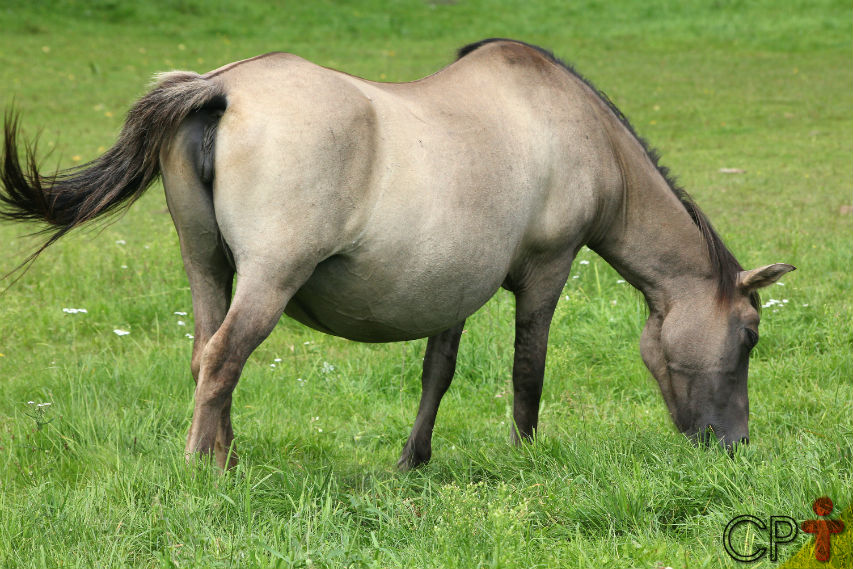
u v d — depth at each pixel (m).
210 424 7.26
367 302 7.96
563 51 46.31
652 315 10.05
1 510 7.30
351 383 12.16
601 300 14.62
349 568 6.44
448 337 9.68
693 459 8.45
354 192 7.39
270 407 11.13
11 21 44.03
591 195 9.16
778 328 13.64
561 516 7.54
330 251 7.43
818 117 33.06
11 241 18.86
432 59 42.69
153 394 11.30
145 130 7.24
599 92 9.91
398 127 7.66
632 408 11.49
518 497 7.82
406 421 11.01
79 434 9.59
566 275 9.45
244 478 7.76
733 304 9.62
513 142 8.51
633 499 7.43
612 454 8.74
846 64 42.62
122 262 16.66
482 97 8.56
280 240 7.15
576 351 13.41
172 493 7.32
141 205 22.41
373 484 8.42
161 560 6.46
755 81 39.72
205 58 41.00
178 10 49.50
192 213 7.44
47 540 6.84
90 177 7.46
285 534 6.83
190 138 7.25
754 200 22.17
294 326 14.82
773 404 11.14
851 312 13.94
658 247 9.77
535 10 56.53
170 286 15.64
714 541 6.91
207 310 7.82
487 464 9.01
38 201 7.29
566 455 8.64
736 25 51.62
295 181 7.12
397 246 7.66
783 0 55.59
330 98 7.37
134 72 38.03
